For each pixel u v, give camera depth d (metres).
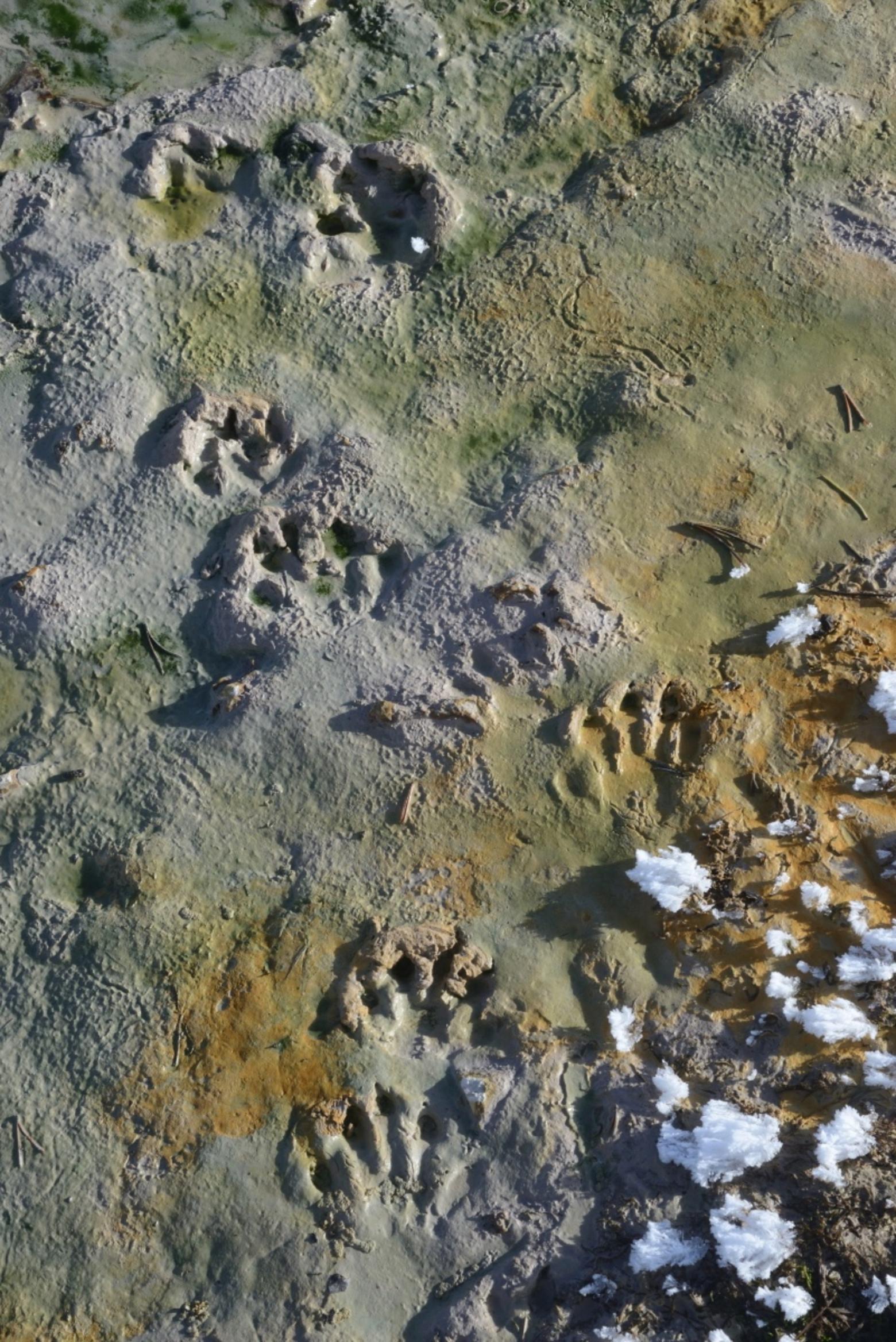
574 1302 1.43
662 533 1.54
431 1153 1.46
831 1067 1.46
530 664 1.51
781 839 1.49
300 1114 1.46
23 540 1.55
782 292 1.58
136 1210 1.45
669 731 1.50
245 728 1.51
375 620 1.53
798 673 1.51
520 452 1.56
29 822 1.51
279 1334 1.44
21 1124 1.46
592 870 1.49
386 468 1.55
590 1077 1.46
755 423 1.55
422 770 1.50
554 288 1.58
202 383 1.57
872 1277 1.42
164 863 1.49
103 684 1.53
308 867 1.49
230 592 1.54
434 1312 1.44
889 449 1.55
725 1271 1.43
